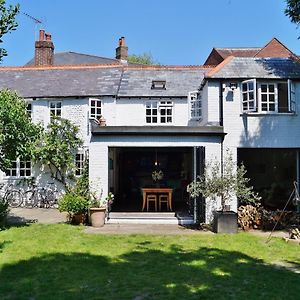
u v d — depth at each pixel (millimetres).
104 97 20703
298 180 16156
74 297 6867
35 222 14992
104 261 9328
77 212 14438
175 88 21750
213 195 13469
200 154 15867
